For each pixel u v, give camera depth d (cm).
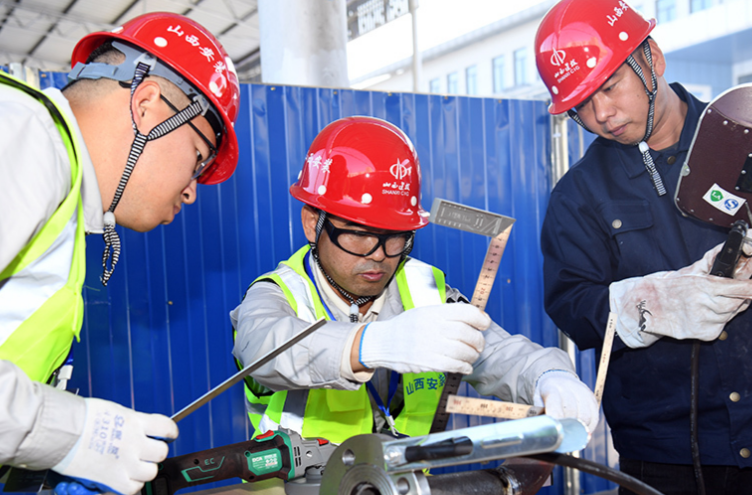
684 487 173
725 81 1262
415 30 543
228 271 298
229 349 299
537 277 356
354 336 122
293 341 90
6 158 88
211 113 124
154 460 96
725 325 167
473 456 84
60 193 97
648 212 179
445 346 108
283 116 305
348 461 93
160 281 289
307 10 334
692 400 159
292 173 307
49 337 106
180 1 1099
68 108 106
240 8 1123
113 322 283
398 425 165
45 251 99
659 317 155
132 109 112
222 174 147
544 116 357
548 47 176
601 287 179
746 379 166
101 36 122
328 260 156
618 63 164
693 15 1215
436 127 333
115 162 113
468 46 1612
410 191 157
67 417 90
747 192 147
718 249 152
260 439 131
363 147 155
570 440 92
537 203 355
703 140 147
